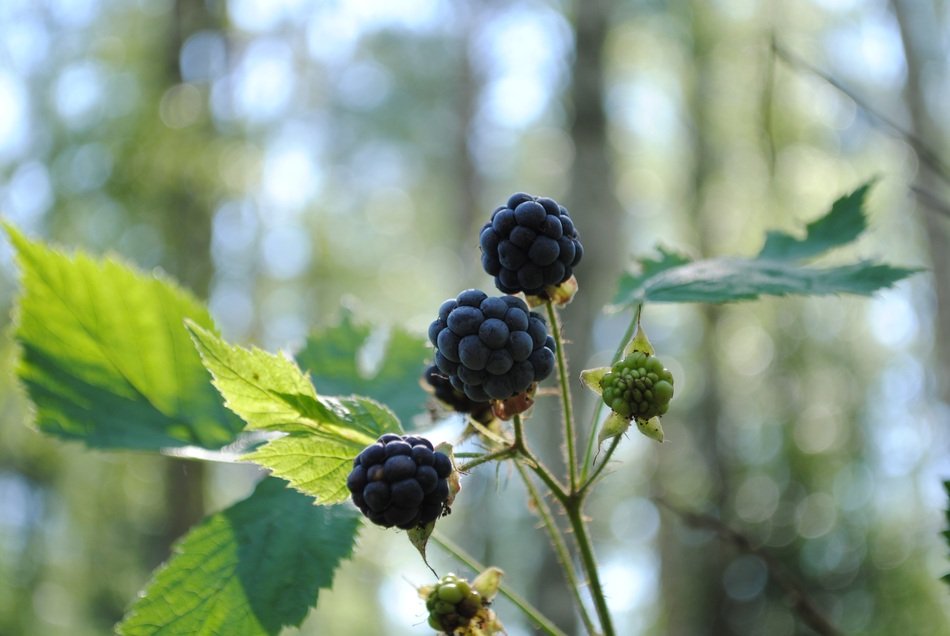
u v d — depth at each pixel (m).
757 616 12.63
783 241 2.68
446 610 1.90
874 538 12.33
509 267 1.96
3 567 11.33
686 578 13.48
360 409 1.85
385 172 24.23
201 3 13.16
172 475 11.34
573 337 9.00
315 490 1.83
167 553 11.17
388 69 22.55
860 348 15.06
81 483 12.20
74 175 12.02
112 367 2.42
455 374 1.82
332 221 20.92
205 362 1.75
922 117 11.95
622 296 2.59
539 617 1.96
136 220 12.12
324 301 18.91
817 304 15.09
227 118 12.95
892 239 13.23
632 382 1.86
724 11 17.38
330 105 21.41
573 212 9.83
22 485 11.51
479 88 19.33
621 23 17.80
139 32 13.12
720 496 14.89
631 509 16.34
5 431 10.78
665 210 21.00
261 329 15.48
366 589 12.78
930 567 11.30
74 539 12.26
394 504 1.68
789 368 15.29
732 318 17.00
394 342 2.82
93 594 12.23
